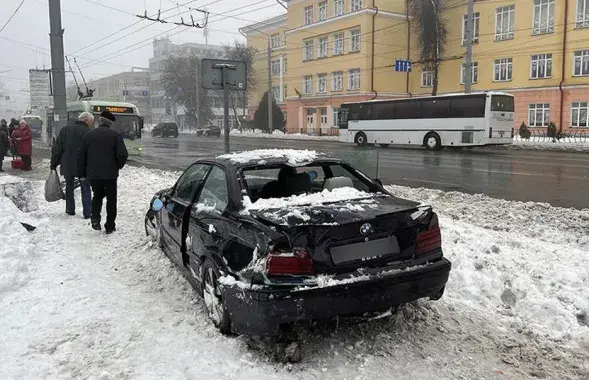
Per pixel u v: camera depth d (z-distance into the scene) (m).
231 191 4.28
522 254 5.94
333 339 4.02
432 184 13.55
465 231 7.18
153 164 20.47
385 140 30.48
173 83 71.94
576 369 3.59
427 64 44.09
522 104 37.88
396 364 3.66
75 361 3.67
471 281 5.12
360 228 3.65
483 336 4.09
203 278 4.42
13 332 4.16
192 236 4.73
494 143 25.47
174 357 3.74
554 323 4.24
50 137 31.17
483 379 3.47
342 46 49.03
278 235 3.52
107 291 5.13
